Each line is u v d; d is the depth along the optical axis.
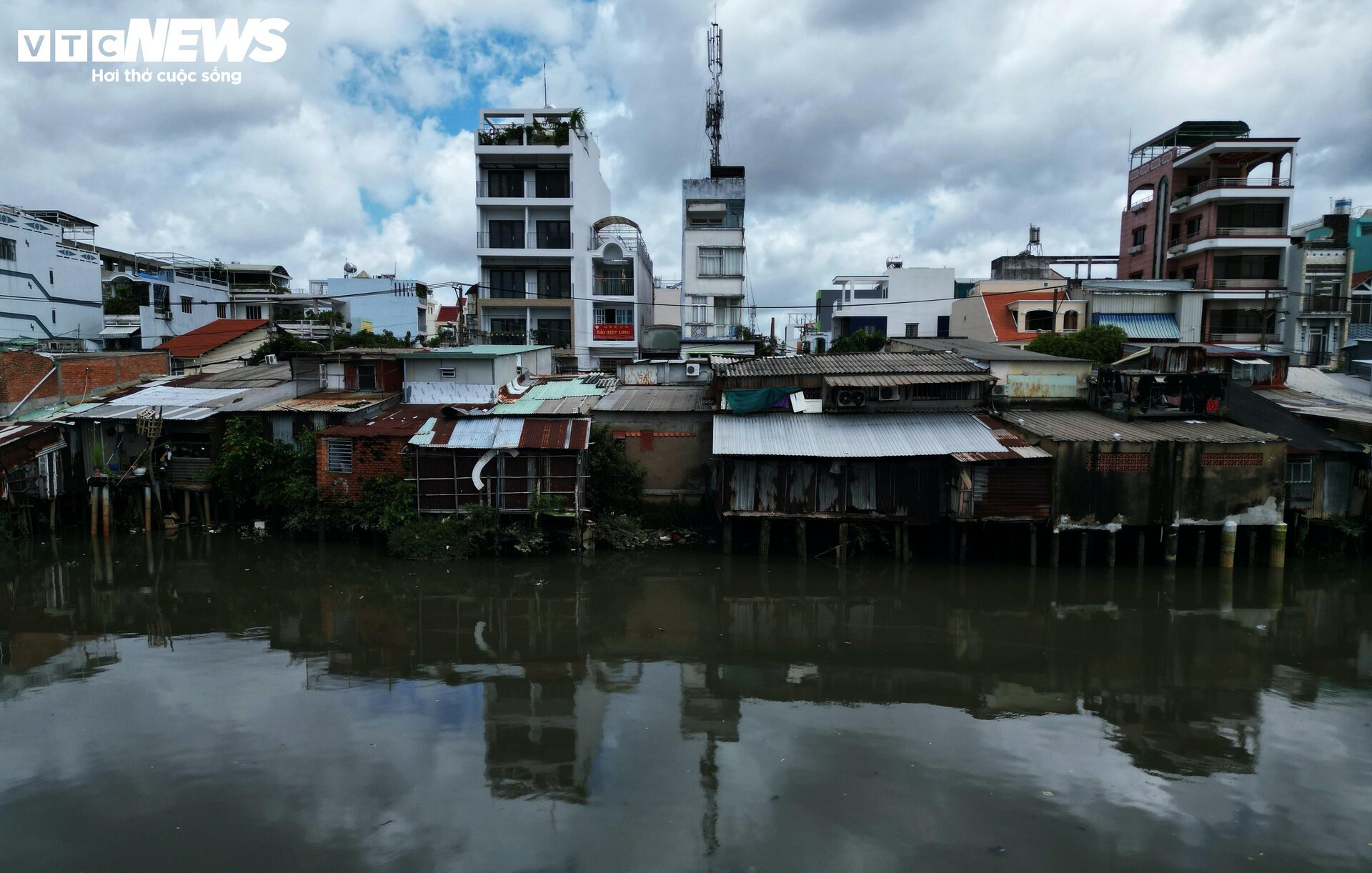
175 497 26.05
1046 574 21.05
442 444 22.39
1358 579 20.70
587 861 8.87
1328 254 38.00
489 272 43.75
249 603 18.61
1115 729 12.30
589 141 45.12
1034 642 16.31
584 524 23.05
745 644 16.19
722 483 22.25
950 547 21.80
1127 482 20.83
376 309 53.47
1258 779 10.78
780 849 9.09
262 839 9.17
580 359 42.81
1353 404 25.17
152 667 14.57
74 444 25.91
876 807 10.00
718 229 42.00
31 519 24.77
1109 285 37.88
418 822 9.56
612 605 18.69
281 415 25.00
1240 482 20.92
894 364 25.06
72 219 50.00
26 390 26.55
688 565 21.88
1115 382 23.80
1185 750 11.60
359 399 26.20
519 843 9.18
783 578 20.78
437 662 15.02
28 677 14.00
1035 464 20.94
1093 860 8.94
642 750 11.47
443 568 21.41
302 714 12.53
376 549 23.09
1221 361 27.98
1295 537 22.34
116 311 45.81
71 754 11.12
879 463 21.75
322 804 9.94
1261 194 37.47
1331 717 12.79
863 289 55.03
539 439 22.72
